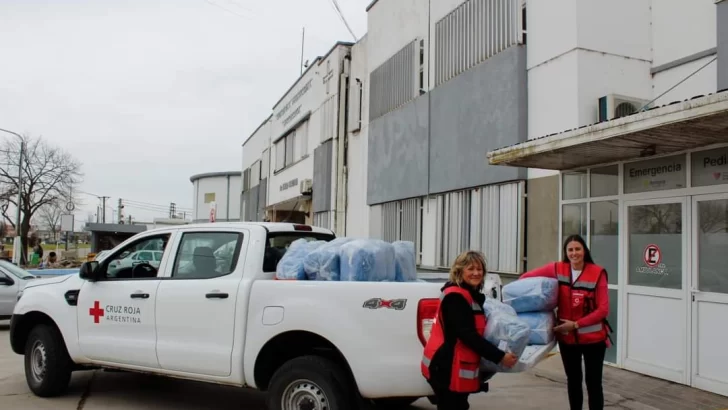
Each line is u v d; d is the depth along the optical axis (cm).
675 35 868
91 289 629
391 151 1471
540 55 946
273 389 501
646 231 748
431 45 1294
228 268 562
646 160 750
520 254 964
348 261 503
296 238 612
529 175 960
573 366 528
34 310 663
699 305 673
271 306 514
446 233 1210
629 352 762
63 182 4594
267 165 2953
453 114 1177
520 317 500
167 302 570
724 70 696
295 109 2373
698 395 648
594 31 879
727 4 696
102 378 760
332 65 1903
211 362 537
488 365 421
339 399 474
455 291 402
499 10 1043
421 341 448
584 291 511
